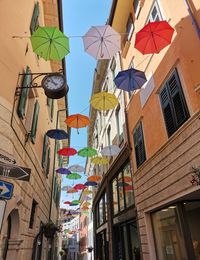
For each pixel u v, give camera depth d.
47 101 11.93
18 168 4.29
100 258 17.25
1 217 3.54
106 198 14.45
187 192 5.52
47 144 11.95
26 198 7.51
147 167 7.92
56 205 20.16
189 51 6.00
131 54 10.83
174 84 6.56
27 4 7.61
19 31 6.86
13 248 6.27
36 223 9.60
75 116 8.29
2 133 5.29
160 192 6.89
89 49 5.91
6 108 5.55
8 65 5.95
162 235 6.94
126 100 11.20
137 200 8.66
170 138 6.34
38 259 10.18
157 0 8.27
